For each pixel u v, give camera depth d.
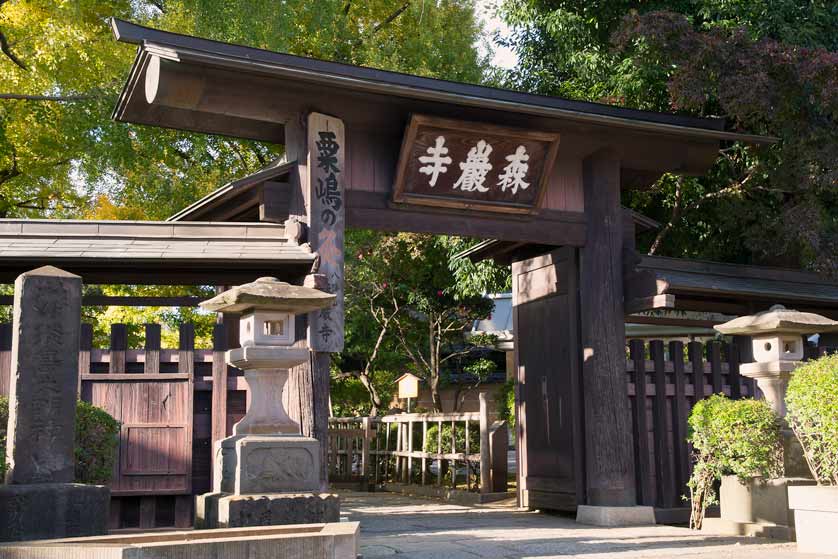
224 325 8.52
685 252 14.07
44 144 15.05
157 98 7.77
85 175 16.03
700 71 10.77
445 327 19.39
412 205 8.77
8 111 14.85
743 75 10.42
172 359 8.44
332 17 16.36
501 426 12.14
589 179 9.73
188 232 8.31
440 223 8.96
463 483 13.06
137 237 8.20
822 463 6.89
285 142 9.09
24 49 14.34
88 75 14.28
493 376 24.78
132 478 8.12
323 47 16.80
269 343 6.27
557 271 10.21
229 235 8.33
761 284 10.72
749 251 13.45
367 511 10.40
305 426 7.91
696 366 10.17
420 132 8.46
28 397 5.57
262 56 7.80
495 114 8.81
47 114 14.61
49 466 5.57
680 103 10.95
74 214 17.72
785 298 10.65
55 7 13.62
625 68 12.64
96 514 5.56
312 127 8.21
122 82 14.10
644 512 9.08
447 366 23.75
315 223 8.11
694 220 13.64
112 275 8.58
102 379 8.23
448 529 8.41
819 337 12.30
